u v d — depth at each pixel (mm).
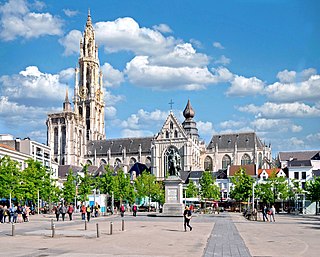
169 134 184875
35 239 37000
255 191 127688
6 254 26781
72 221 66562
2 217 67062
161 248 30375
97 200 104000
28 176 92250
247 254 27422
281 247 31672
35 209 106250
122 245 32125
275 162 197750
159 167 184500
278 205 136125
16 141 122625
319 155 169750
